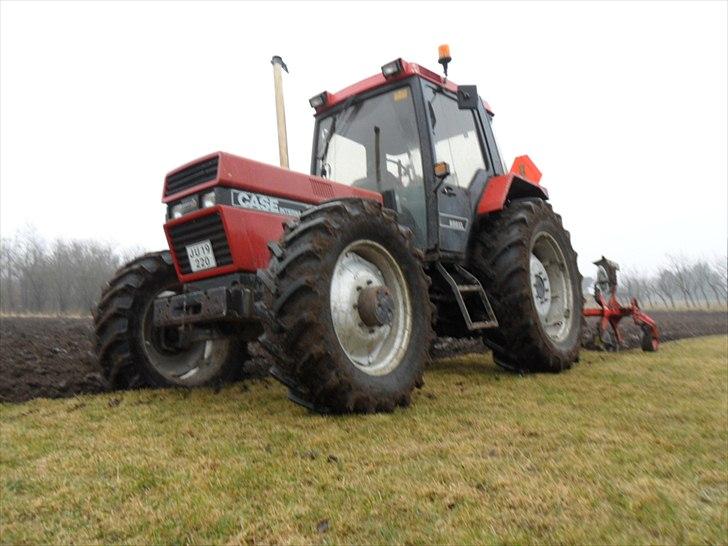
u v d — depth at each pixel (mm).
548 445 2027
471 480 1669
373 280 2826
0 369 3535
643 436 2146
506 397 2926
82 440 2137
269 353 2424
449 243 3686
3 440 2146
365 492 1580
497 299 3795
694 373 3658
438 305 3914
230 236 2689
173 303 2857
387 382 2623
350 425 2297
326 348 2354
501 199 3965
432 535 1326
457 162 4004
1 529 1412
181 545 1317
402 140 3781
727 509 1466
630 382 3355
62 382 3348
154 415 2541
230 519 1423
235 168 2781
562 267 4395
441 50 3863
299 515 1444
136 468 1799
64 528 1412
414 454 1925
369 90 3980
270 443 2059
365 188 3904
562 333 4234
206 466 1806
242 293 2652
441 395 3000
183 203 2887
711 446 2031
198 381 3455
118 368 3207
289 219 2963
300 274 2387
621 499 1518
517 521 1396
